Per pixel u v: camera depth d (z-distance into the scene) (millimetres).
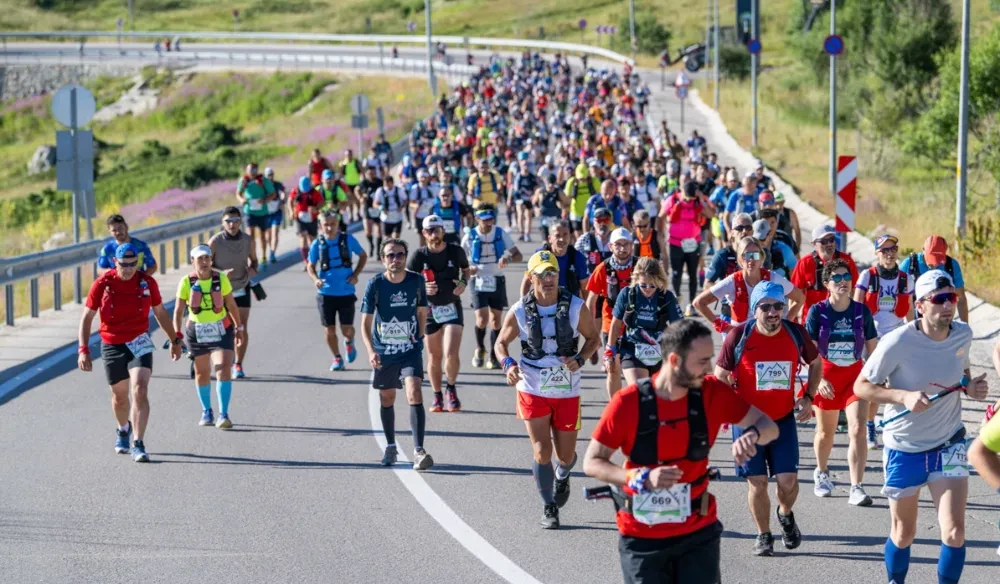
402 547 12953
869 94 88188
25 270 28359
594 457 8719
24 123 142375
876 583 11672
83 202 31875
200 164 100438
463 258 19578
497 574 12062
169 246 46062
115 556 12703
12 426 18641
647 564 8758
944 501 10812
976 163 59281
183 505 14547
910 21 85750
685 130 88562
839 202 25156
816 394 14609
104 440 17797
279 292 34344
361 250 23141
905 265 16781
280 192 42125
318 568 12297
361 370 23234
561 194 35594
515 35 179500
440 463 16516
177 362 24172
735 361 12648
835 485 15312
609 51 143250
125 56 153000
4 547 13000
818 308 14484
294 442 17672
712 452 17109
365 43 163250
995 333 24766
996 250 31516
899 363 10891
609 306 18359
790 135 83188
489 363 23406
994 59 61062
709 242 39250
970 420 18094
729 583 11695
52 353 24625
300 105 130875
